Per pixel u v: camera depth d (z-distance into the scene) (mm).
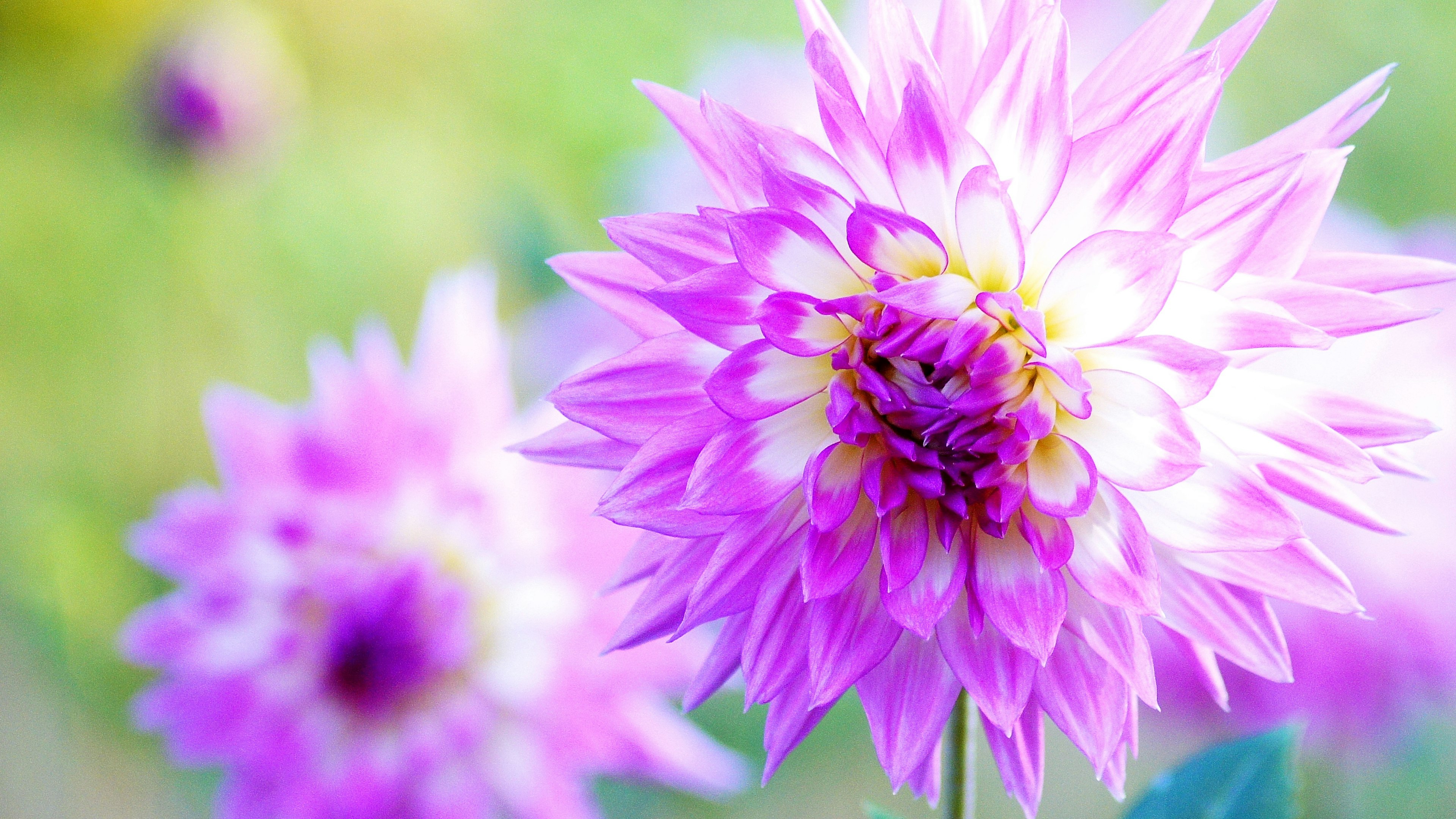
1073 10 724
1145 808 586
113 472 1358
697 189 733
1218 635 545
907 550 544
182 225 1446
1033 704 552
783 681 544
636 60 1504
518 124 1544
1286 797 582
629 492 544
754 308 542
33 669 980
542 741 697
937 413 544
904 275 543
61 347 1469
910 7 634
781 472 546
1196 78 535
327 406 697
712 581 543
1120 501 540
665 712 696
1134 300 532
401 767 696
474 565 701
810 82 696
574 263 557
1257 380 537
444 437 700
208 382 1439
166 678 716
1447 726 702
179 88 1066
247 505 695
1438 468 659
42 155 1626
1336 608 538
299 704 697
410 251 1511
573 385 547
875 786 917
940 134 535
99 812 947
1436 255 680
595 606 695
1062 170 537
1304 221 542
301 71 1596
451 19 1575
